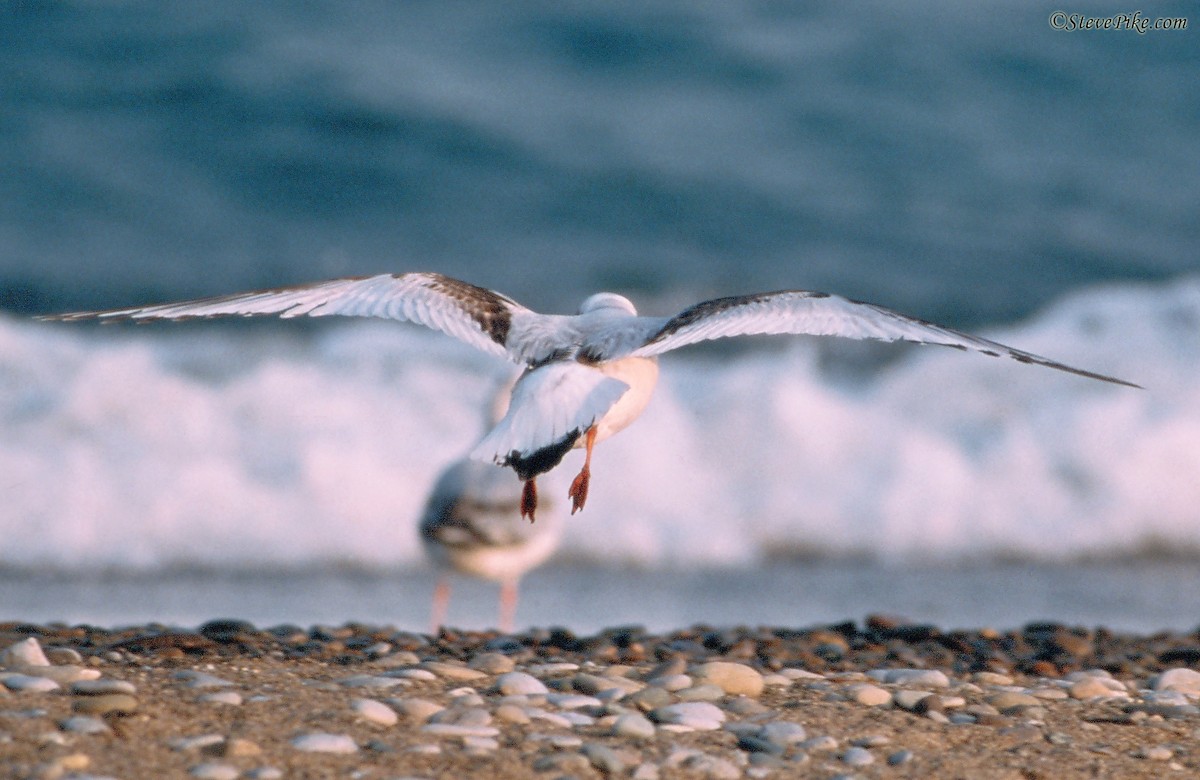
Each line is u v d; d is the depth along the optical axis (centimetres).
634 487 1644
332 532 1559
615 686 794
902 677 857
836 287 2289
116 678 741
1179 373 1864
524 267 2306
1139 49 3002
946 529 1659
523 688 776
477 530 1105
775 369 1834
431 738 679
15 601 1331
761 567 1573
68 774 596
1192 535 1669
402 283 792
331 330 1884
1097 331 1977
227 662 824
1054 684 897
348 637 1004
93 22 2773
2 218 2284
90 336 1850
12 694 687
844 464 1722
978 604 1441
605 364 746
